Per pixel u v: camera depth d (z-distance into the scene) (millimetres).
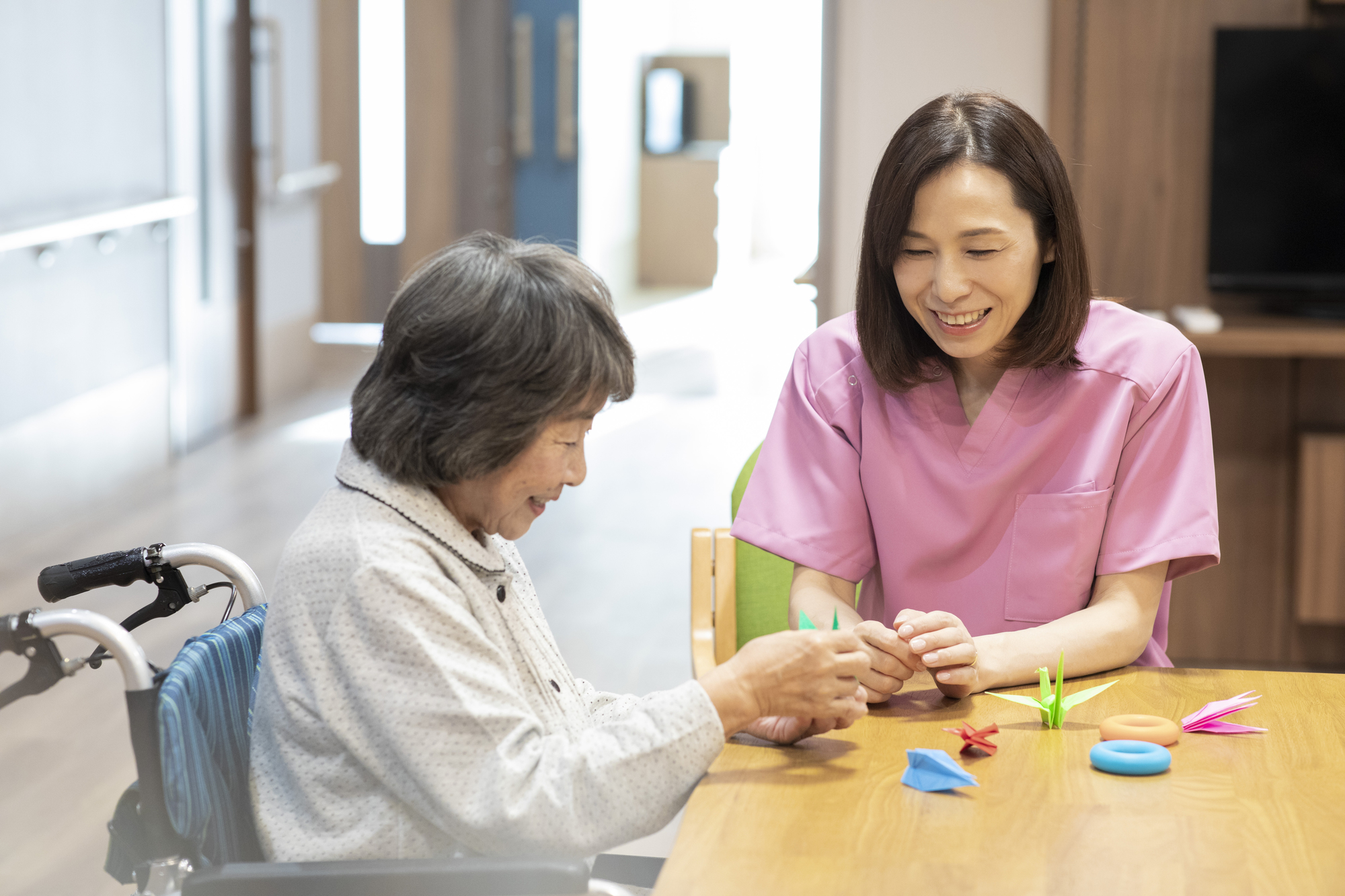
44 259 4270
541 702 1198
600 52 8625
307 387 6680
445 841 1104
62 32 4402
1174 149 3305
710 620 1812
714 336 8203
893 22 3336
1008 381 1439
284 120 6250
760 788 1088
